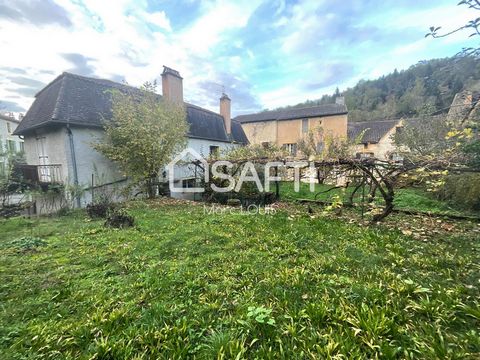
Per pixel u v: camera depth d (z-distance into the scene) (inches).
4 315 84.7
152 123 325.7
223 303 88.7
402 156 230.8
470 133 162.2
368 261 118.8
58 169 331.9
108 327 75.5
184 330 73.8
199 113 568.1
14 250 149.9
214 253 139.3
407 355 62.0
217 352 64.6
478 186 222.7
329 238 157.2
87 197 331.6
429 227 180.7
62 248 154.3
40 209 318.3
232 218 216.8
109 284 105.7
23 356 66.7
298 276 104.4
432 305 79.0
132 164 330.6
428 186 203.8
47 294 98.2
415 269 109.6
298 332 72.1
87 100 352.5
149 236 173.0
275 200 314.5
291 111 977.5
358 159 200.4
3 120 839.1
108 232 185.9
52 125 317.4
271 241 154.4
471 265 110.9
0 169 290.4
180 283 104.1
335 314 77.2
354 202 271.9
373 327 69.6
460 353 61.5
